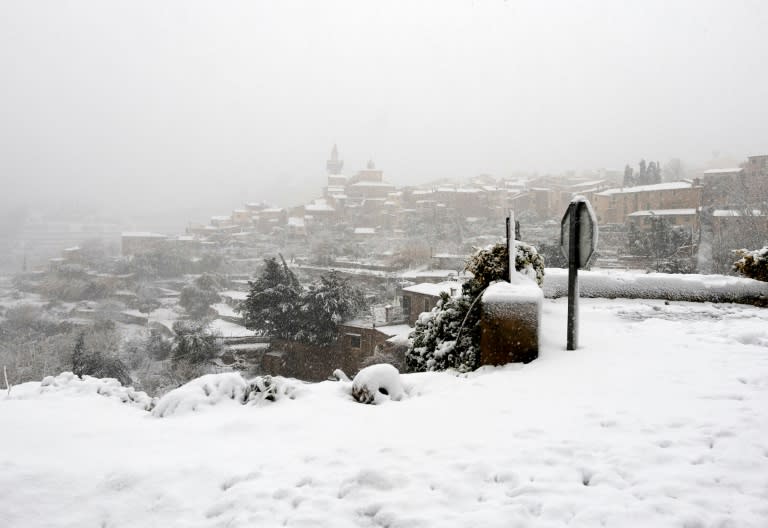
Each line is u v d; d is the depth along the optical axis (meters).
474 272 8.78
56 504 3.71
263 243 118.38
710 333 8.34
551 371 6.51
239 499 3.70
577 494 3.55
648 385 5.79
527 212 107.00
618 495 3.52
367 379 6.02
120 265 100.75
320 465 4.17
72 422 5.33
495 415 5.12
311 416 5.35
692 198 76.88
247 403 5.95
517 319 7.10
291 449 4.49
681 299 11.59
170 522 3.57
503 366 7.07
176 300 85.62
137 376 48.78
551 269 12.40
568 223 7.53
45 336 62.25
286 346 50.44
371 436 4.73
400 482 3.81
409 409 5.46
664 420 4.75
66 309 80.88
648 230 64.94
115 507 3.72
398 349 39.28
